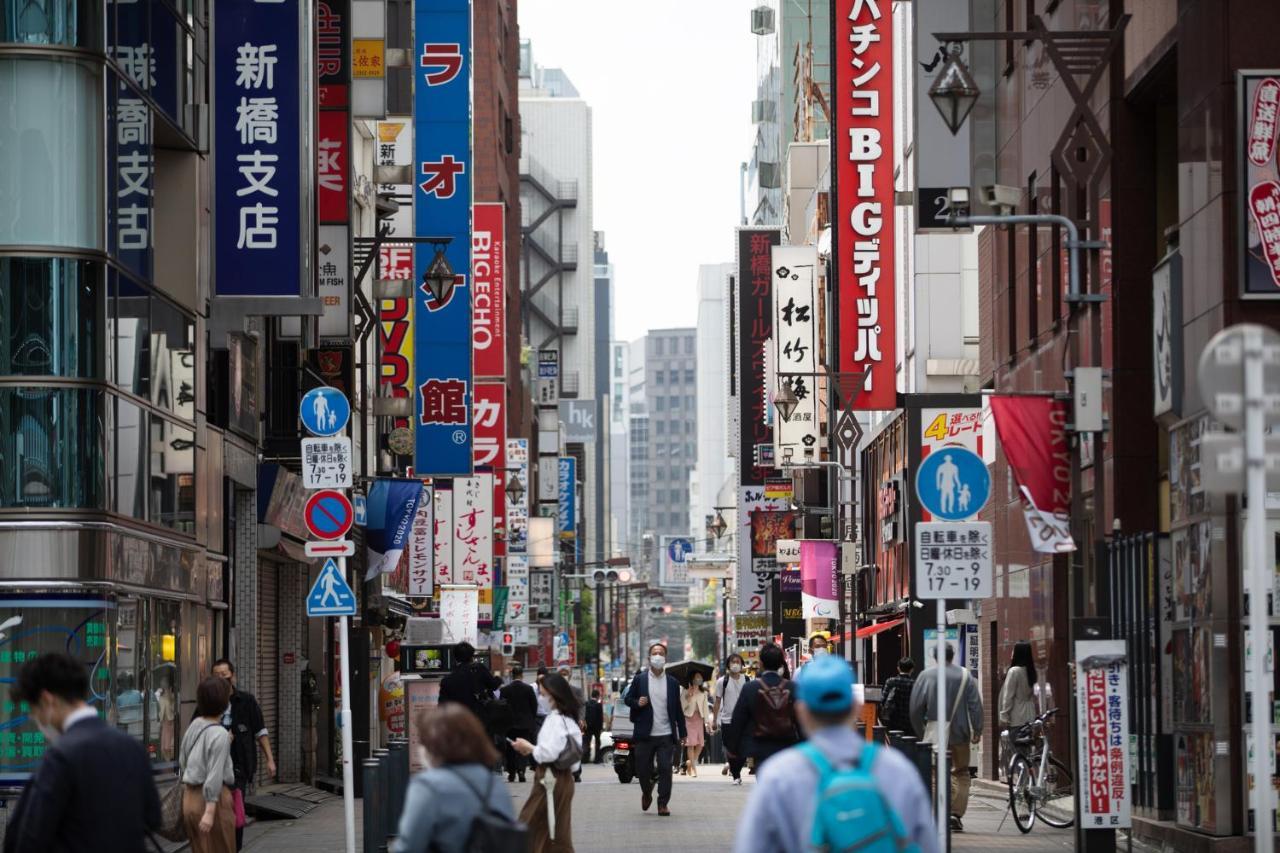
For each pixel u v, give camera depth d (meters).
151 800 19.16
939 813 35.59
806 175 169.38
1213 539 41.75
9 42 42.81
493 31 162.25
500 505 139.75
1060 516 38.81
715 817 55.16
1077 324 39.34
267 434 65.38
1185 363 45.00
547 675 36.50
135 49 46.88
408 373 94.38
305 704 70.62
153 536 47.75
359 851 44.94
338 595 38.22
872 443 122.69
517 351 188.12
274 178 52.31
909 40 101.06
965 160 59.72
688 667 85.81
